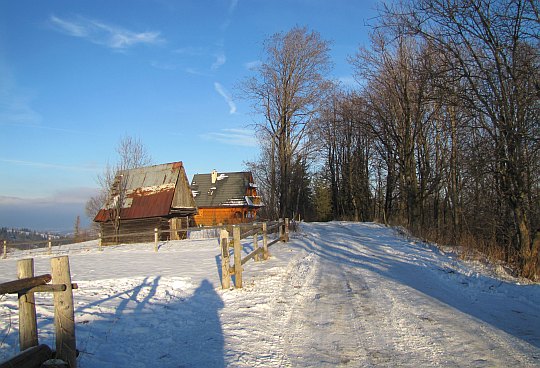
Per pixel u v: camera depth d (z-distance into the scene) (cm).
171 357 589
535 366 542
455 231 2117
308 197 7088
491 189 1557
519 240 1329
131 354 599
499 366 542
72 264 1700
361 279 1175
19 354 410
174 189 3478
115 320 757
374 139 3525
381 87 3083
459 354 588
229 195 5747
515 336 669
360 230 3069
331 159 5797
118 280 1170
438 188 3080
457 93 1373
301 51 3509
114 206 3566
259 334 689
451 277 1209
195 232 3628
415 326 725
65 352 469
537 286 1092
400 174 3512
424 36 1443
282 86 3581
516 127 1283
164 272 1320
